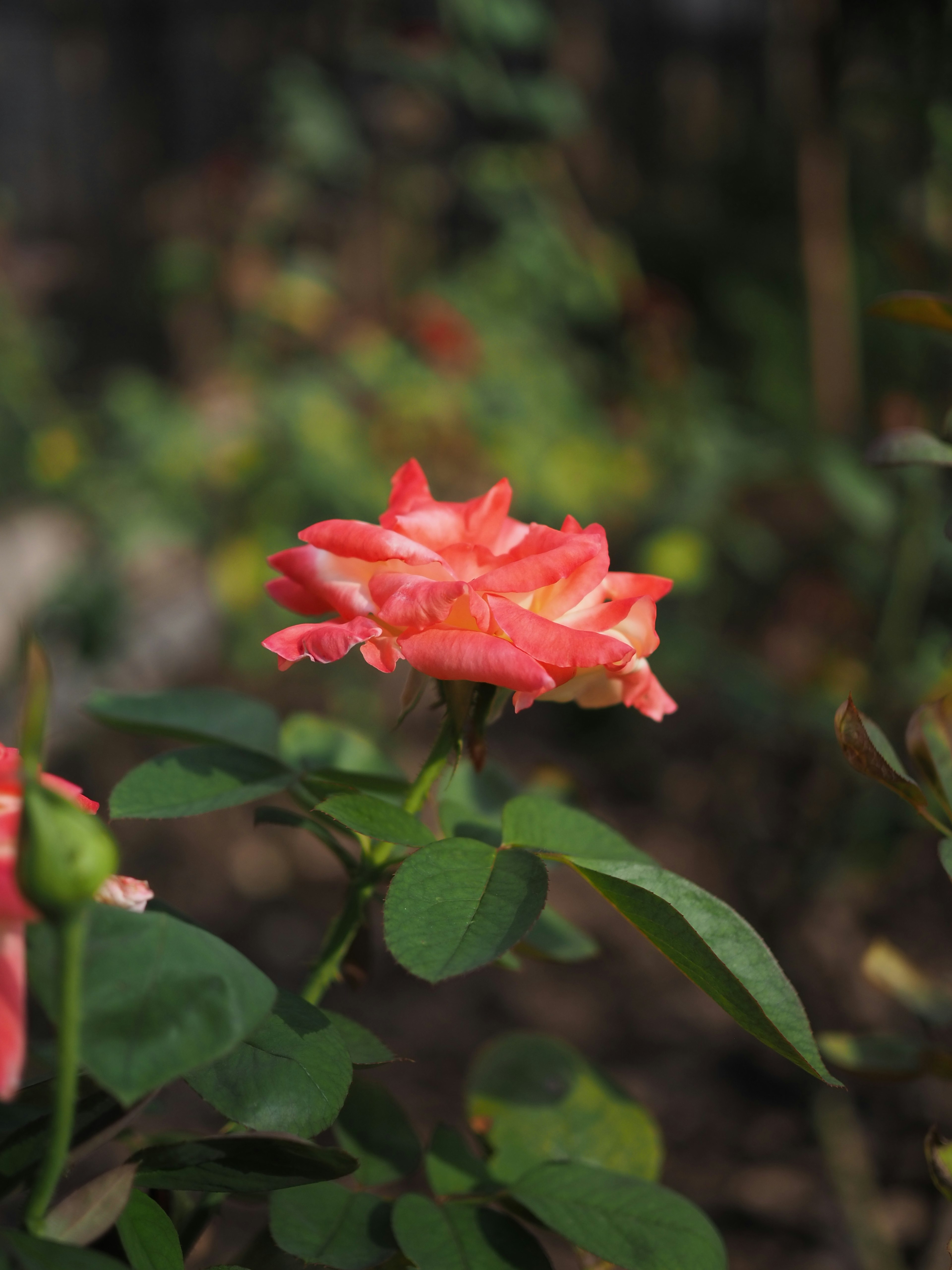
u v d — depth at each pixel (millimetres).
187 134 2152
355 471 1323
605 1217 371
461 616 350
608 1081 446
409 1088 1014
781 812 1357
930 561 1068
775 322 2119
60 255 2012
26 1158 323
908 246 724
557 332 1810
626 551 1527
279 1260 388
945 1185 371
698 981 339
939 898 1219
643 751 1557
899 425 992
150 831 1362
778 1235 856
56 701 1373
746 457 1328
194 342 1927
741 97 2832
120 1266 282
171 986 290
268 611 1357
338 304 1545
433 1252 355
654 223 2564
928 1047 460
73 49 2168
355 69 1672
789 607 1529
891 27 944
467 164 1681
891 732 1077
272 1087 327
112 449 1422
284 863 1352
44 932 290
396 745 1424
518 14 1396
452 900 331
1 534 1514
